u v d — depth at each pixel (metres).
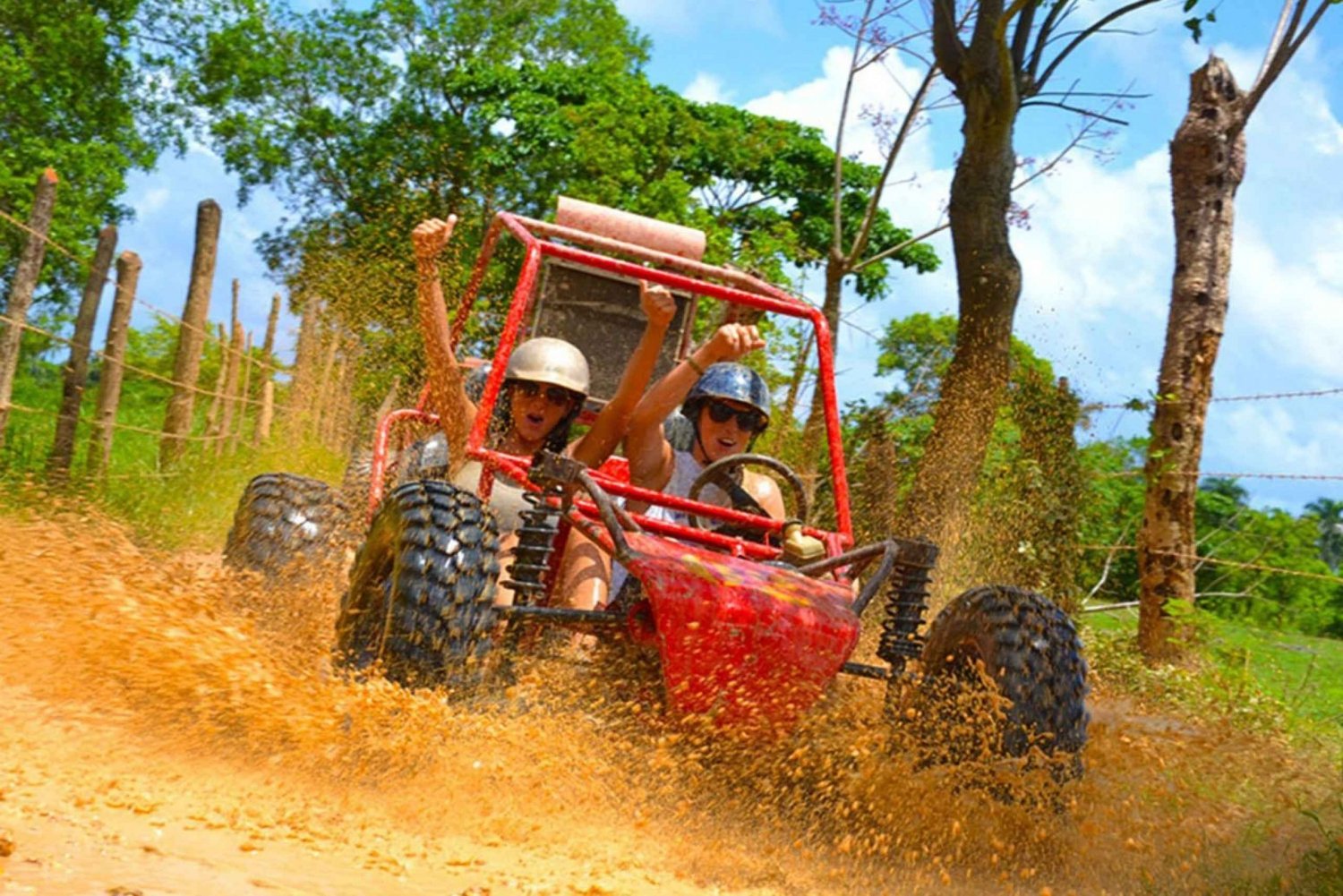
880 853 4.20
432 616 4.20
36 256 8.52
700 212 31.78
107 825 3.23
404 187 34.12
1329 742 6.89
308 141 36.09
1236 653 8.62
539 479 4.54
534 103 33.59
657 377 6.91
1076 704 4.31
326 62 36.84
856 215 36.66
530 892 3.29
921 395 14.92
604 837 3.95
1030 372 11.42
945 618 4.65
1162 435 10.56
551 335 6.85
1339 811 4.91
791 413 12.45
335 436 17.45
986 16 13.00
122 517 8.20
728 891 3.64
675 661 4.25
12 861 2.80
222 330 14.39
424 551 4.26
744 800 4.44
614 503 4.85
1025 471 10.86
